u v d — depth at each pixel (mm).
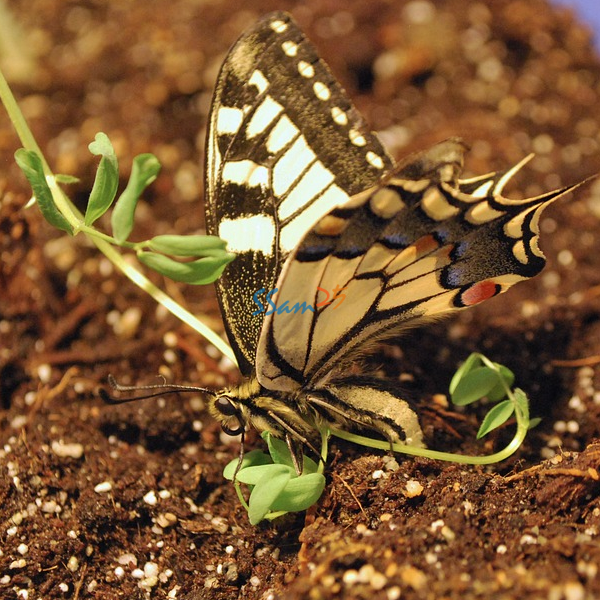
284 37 312
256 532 311
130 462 320
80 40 390
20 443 321
